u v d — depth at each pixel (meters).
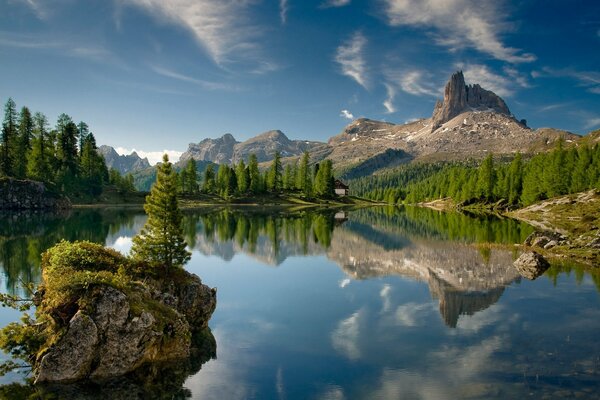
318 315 28.02
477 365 19.59
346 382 18.14
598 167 110.94
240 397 16.92
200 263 46.66
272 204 166.12
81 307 18.83
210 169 176.62
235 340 23.41
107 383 17.98
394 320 26.81
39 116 131.62
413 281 38.03
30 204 111.81
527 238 59.75
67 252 23.66
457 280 38.34
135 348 19.23
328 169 197.12
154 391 17.42
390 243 62.12
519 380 17.91
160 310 21.59
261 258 49.94
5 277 35.78
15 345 19.41
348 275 40.94
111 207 129.25
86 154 141.38
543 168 127.31
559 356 20.58
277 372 19.25
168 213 27.25
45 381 17.61
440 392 16.97
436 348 21.88
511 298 31.88
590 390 16.83
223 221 92.75
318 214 122.06
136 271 25.08
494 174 150.88
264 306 30.22
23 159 121.12
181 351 21.09
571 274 39.97
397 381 18.11
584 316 27.28
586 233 56.16
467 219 104.81
